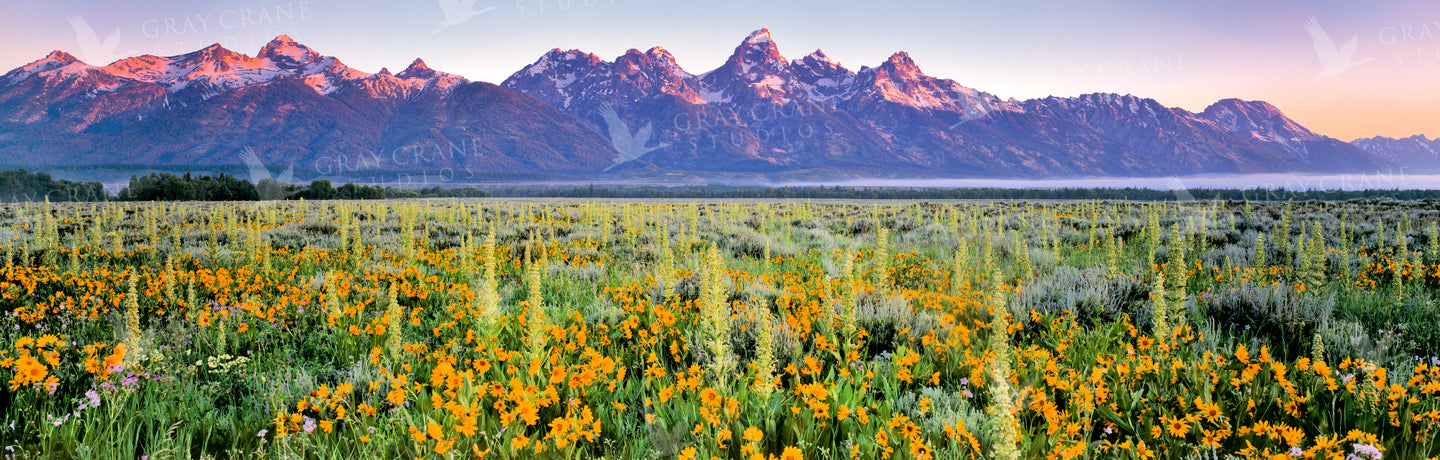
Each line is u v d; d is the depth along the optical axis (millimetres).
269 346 5711
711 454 3260
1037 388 3898
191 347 5488
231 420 3756
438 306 7742
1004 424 2793
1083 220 23516
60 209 33500
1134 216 27188
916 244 16672
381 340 5430
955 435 3242
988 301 6500
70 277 8656
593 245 16078
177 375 4539
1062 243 16359
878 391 4348
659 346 5273
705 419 3406
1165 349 4520
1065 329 5594
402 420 3539
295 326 6348
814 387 3549
